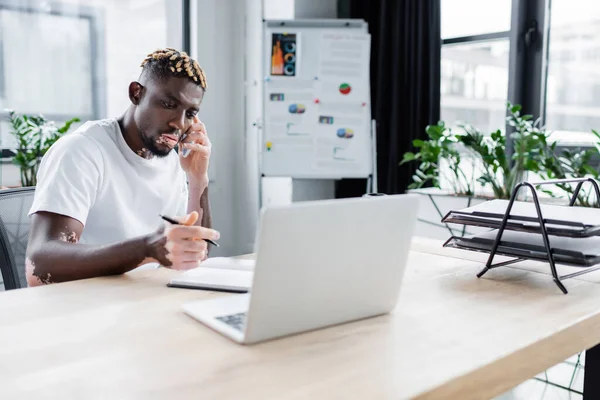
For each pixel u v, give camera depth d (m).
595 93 3.09
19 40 3.29
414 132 3.60
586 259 1.05
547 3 3.24
